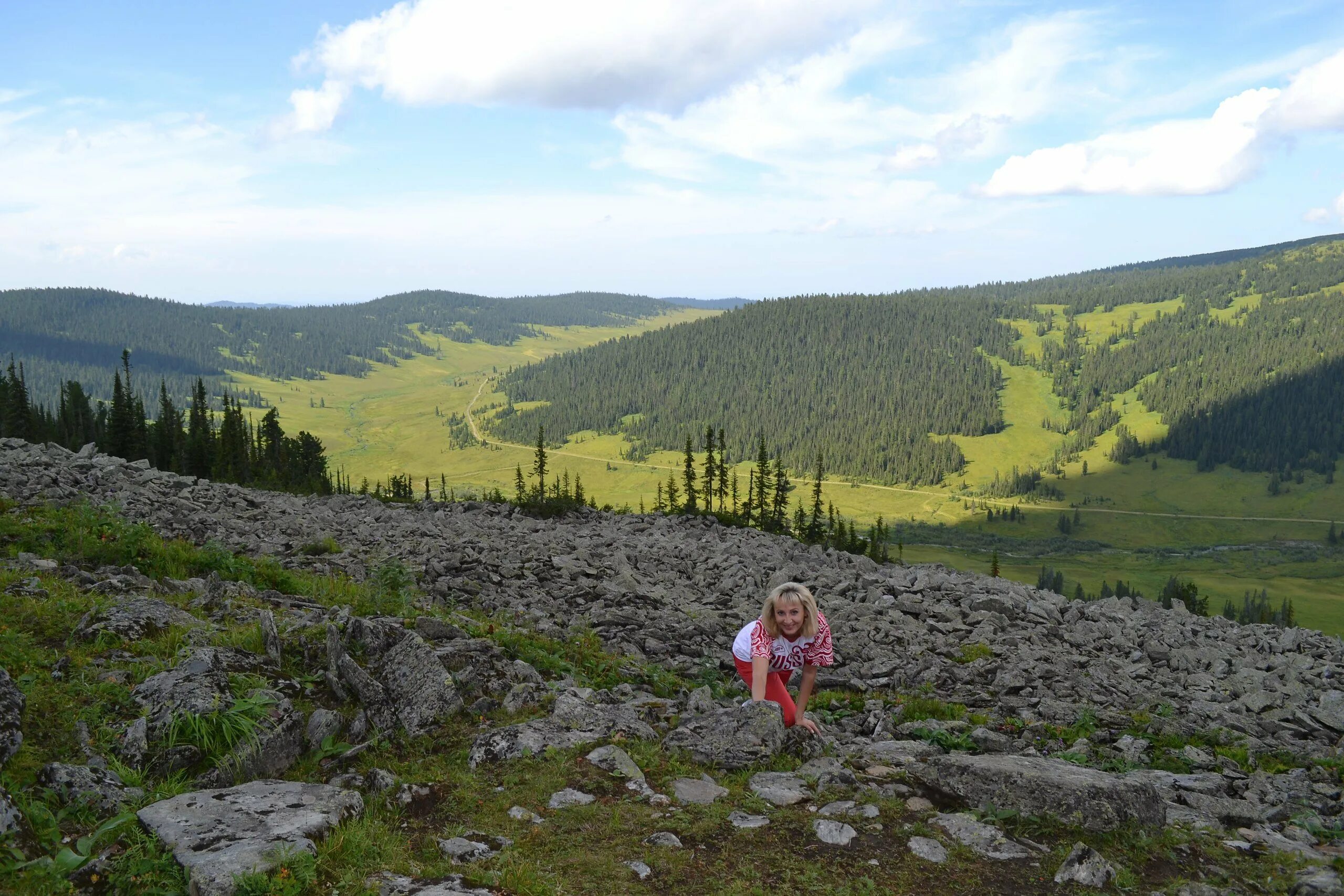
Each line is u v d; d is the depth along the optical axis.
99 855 4.73
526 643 12.31
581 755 7.21
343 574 16.92
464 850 5.33
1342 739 12.04
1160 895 5.30
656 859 5.37
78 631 8.43
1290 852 6.41
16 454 24.02
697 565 23.89
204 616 10.21
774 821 6.04
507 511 36.28
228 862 4.55
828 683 13.34
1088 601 22.55
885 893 5.09
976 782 6.60
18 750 5.68
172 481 27.00
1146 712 12.99
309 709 7.54
